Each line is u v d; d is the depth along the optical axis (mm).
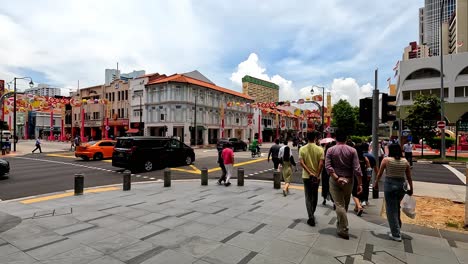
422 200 7695
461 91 33188
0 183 10805
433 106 21625
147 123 44594
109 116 48062
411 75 36531
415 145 31266
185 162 17062
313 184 5285
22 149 31500
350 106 59938
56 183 10797
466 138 32125
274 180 9516
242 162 19219
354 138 36219
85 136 55156
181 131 43125
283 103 30672
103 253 4062
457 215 6215
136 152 13875
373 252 4117
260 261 3793
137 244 4406
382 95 8078
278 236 4762
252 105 35969
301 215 6082
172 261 3789
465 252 4152
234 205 7023
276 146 9688
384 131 61875
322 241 4535
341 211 4652
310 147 5398
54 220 5715
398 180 4555
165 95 42844
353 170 4730
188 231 5027
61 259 3867
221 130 49656
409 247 4320
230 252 4094
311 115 47156
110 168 15461
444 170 14953
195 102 41750
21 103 29375
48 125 73438
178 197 8047
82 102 33281
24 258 3900
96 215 6102
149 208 6723
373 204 7113
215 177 12570
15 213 6277
